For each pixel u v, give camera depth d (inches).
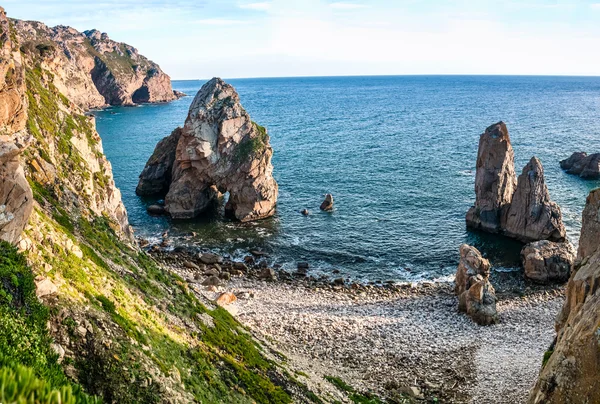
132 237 2203.5
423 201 3597.4
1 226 753.0
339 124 7652.6
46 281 783.7
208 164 3324.3
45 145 1605.6
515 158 4913.9
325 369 1520.7
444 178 4185.5
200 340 1168.2
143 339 903.1
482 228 3031.5
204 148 3282.5
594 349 879.7
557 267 2359.7
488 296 1969.7
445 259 2672.2
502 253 2731.3
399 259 2682.1
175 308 1262.3
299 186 4028.1
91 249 1219.2
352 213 3385.8
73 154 1813.5
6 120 1350.9
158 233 3080.7
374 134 6555.1
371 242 2898.6
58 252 968.9
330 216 3334.2
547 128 6830.7
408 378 1523.1
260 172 3314.5
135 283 1215.6
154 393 784.9
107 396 716.7
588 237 1348.4
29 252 839.7
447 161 4820.4
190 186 3408.0
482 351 1692.9
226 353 1198.3
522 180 2851.9
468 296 1984.5
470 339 1781.5
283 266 2610.7
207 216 3417.8
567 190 3809.1
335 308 2069.4
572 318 1073.5
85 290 898.1
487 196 3006.9
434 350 1694.1
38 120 1702.8
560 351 975.6
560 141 5782.5
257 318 1886.1
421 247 2822.3
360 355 1647.4
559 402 926.4
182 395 837.8
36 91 1889.8
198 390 906.1
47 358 648.4
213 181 3358.8
